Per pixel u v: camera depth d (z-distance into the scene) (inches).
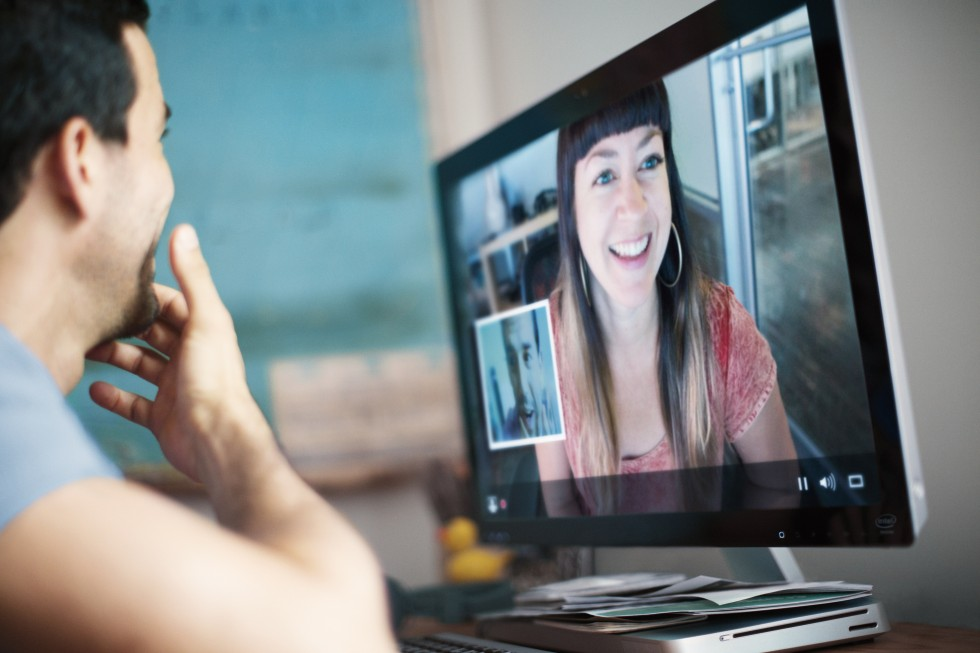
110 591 19.3
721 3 33.3
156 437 31.2
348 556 22.4
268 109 86.2
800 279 30.8
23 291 24.5
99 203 25.6
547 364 43.2
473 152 47.9
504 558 61.4
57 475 20.6
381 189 87.5
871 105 38.5
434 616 51.6
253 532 22.9
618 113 37.8
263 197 85.7
